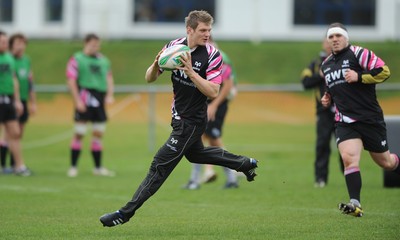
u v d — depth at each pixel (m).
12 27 120.88
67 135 65.25
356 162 25.80
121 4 118.19
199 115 23.34
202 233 24.05
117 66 102.50
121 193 35.03
